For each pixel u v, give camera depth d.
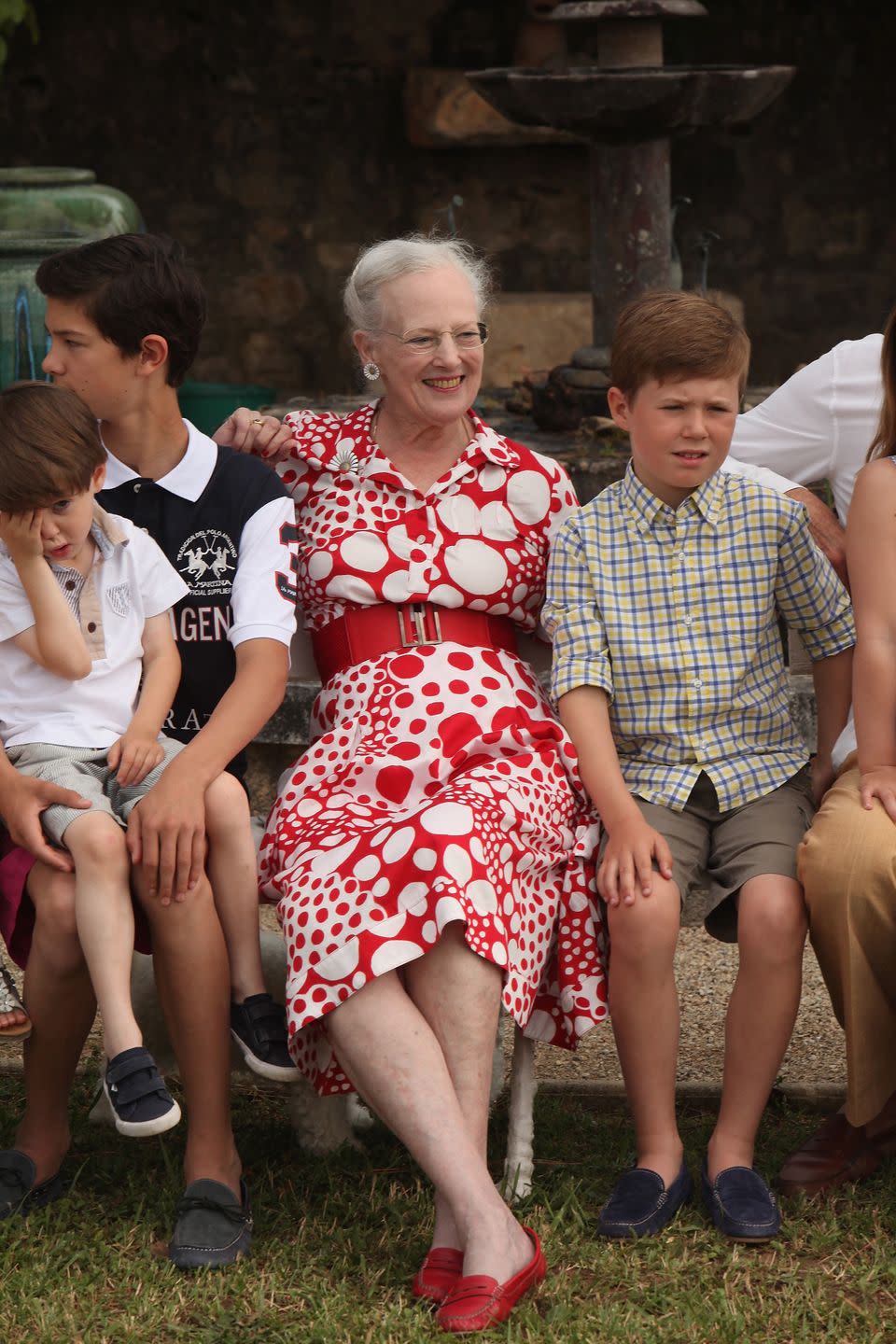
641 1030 3.53
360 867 3.38
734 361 3.61
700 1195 3.62
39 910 3.46
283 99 11.23
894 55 11.14
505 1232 3.18
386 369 3.81
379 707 3.74
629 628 3.71
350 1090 3.56
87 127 11.14
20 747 3.58
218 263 11.39
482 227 11.40
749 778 3.70
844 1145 3.69
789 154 11.29
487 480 3.89
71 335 3.70
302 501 4.00
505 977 3.37
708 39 11.09
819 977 4.92
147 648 3.71
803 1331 3.10
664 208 7.29
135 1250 3.42
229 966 3.52
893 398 3.73
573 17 7.27
